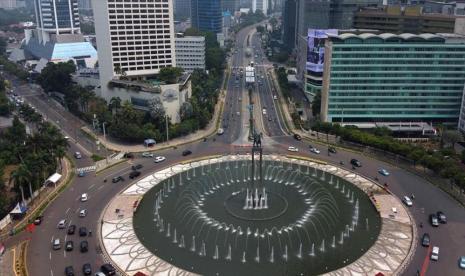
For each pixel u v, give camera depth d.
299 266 157.38
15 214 187.75
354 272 152.62
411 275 149.38
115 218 189.25
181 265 158.00
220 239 176.00
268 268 156.50
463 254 160.25
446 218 185.38
